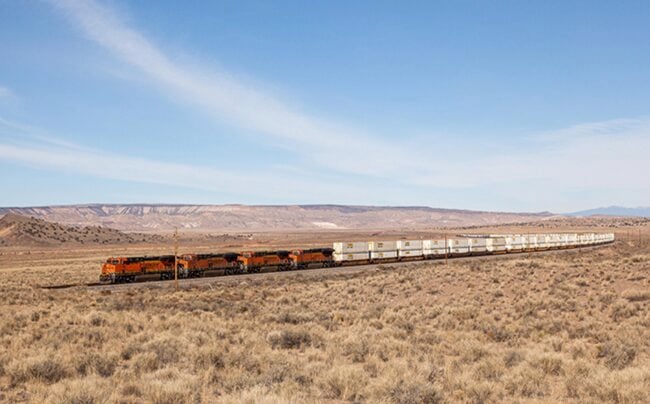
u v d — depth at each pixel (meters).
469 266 58.38
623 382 13.77
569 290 36.03
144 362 17.47
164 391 13.30
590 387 13.98
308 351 20.30
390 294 40.72
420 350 19.86
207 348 19.20
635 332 22.19
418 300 36.97
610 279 38.84
